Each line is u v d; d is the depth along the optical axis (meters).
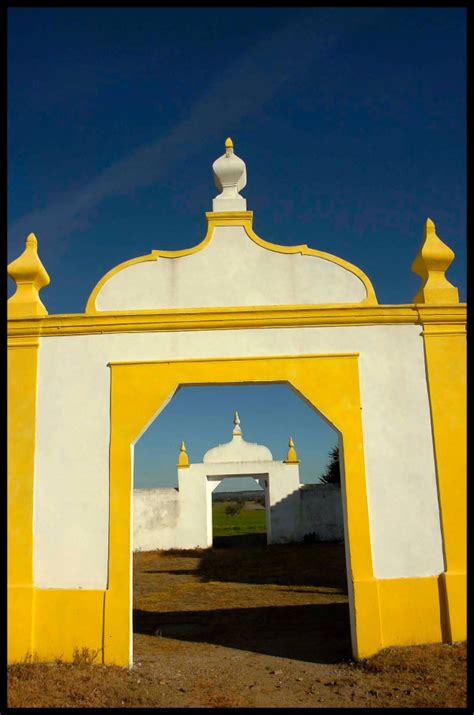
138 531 19.05
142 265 7.14
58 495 6.52
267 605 9.86
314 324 6.87
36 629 6.20
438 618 6.16
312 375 6.74
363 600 6.13
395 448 6.58
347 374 6.75
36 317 6.87
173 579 13.41
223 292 7.03
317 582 12.17
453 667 5.50
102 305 7.03
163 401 6.70
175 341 6.85
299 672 6.04
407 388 6.75
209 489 20.03
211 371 6.74
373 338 6.87
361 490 6.44
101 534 6.39
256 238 7.22
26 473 6.56
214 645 7.28
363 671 5.75
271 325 6.86
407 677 5.44
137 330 6.86
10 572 6.33
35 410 6.73
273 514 19.42
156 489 19.41
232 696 5.36
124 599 6.19
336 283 7.09
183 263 7.13
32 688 5.32
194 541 19.00
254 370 6.75
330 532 19.33
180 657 6.69
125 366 6.79
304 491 19.56
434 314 6.88
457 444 6.57
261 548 18.44
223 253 7.17
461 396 6.70
